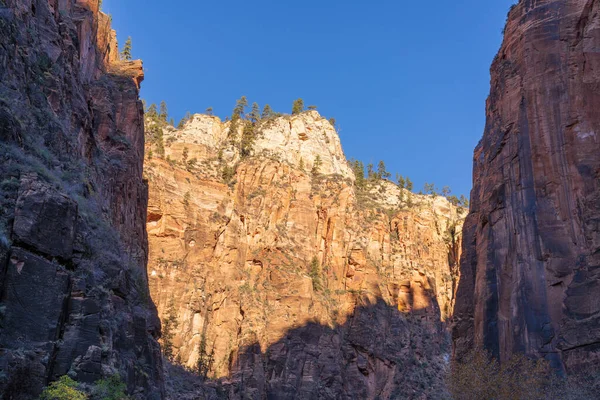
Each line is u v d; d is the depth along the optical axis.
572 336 40.78
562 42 49.06
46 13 46.16
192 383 103.50
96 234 36.94
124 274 38.72
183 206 128.62
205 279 124.06
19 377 24.55
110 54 85.25
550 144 47.28
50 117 38.88
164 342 109.75
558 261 44.06
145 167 127.56
